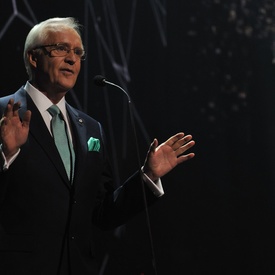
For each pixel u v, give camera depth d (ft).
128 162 37.60
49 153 19.98
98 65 36.86
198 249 39.68
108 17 37.68
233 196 41.39
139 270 37.06
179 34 41.27
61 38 21.26
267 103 43.16
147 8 39.86
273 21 44.06
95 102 36.52
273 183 42.42
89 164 20.98
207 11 42.47
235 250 40.70
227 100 42.32
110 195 22.40
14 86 32.32
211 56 42.16
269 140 42.75
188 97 41.04
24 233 19.15
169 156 21.77
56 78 21.02
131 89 38.45
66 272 19.44
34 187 19.45
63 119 21.30
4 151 18.35
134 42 38.96
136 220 37.73
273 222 42.06
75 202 20.02
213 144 41.42
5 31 32.30
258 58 43.45
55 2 34.65
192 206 40.11
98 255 35.50
